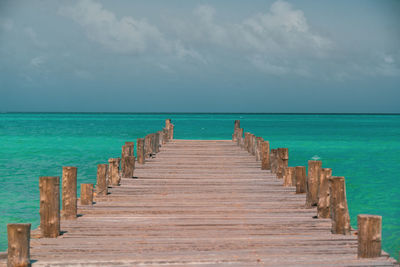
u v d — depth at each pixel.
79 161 27.39
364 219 6.62
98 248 7.11
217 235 8.02
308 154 33.09
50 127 71.88
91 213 9.69
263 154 15.76
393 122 114.00
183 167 16.19
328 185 9.12
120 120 121.69
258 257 6.69
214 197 11.25
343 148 37.69
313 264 6.40
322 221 8.90
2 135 50.12
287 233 8.23
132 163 13.83
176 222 8.86
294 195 11.46
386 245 11.24
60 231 8.16
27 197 16.55
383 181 21.09
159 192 11.91
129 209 9.87
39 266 6.31
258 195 11.53
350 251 7.05
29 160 27.89
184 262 6.52
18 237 6.19
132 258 6.64
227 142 25.89
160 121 112.56
